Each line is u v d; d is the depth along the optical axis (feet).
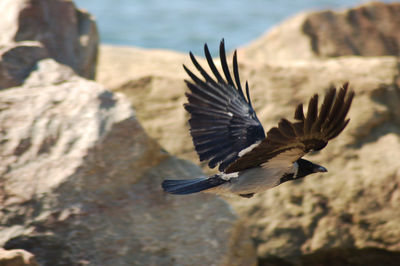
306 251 42.22
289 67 50.47
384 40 67.72
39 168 33.65
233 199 43.65
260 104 48.52
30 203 32.71
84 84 37.50
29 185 33.06
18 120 35.19
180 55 66.28
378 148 45.52
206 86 29.43
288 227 42.83
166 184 27.55
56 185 33.19
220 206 36.35
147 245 34.14
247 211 43.27
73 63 47.09
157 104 49.83
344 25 68.23
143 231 34.35
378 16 68.74
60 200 33.04
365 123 46.57
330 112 20.48
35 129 34.83
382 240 41.93
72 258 32.42
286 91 48.96
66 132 34.91
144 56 65.57
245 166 25.67
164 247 34.37
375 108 47.44
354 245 42.19
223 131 28.96
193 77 29.27
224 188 26.73
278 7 127.54
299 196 43.62
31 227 32.19
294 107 48.24
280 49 67.77
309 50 66.28
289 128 20.74
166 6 128.36
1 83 38.19
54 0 47.80
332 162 44.93
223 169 28.07
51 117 35.42
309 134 21.09
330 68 50.49
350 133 46.09
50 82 38.45
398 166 43.86
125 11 123.13
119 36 106.42
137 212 34.65
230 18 118.62
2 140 34.27
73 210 33.06
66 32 47.47
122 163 35.06
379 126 46.96
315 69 50.31
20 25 45.44
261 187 26.58
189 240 34.94
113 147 34.99
